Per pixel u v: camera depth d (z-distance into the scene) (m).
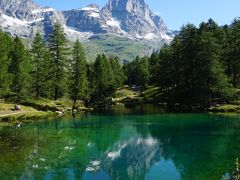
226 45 94.25
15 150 42.72
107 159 40.53
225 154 41.03
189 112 79.62
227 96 83.38
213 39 85.12
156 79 121.12
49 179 32.34
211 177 32.41
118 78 137.12
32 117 70.69
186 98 93.12
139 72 154.88
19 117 68.56
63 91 95.62
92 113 84.38
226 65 93.56
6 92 78.25
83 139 51.09
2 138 49.78
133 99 118.44
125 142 49.69
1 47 77.06
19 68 87.69
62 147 45.38
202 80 84.75
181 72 98.94
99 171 35.69
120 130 58.94
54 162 38.12
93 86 113.25
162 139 50.97
